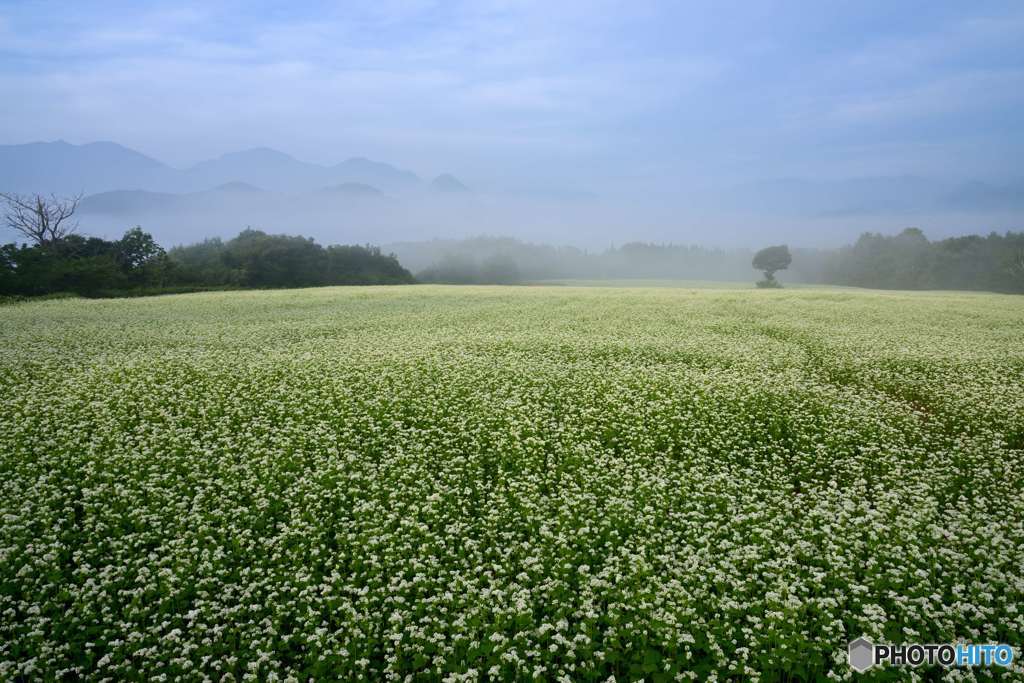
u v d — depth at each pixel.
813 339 26.62
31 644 7.13
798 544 9.12
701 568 8.54
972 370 20.83
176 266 68.44
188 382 18.75
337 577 8.38
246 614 7.84
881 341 26.02
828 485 11.94
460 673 6.77
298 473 12.02
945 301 42.88
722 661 6.83
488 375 19.77
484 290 54.47
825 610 7.55
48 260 55.81
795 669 6.82
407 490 11.18
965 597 7.87
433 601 7.89
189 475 11.61
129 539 9.25
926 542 9.33
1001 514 10.30
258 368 20.38
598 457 12.81
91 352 23.22
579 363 21.69
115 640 7.24
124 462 12.16
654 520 9.93
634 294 49.84
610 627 7.36
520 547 9.32
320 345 25.20
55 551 8.91
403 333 28.47
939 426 15.27
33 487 10.84
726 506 10.53
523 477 11.93
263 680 6.77
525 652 7.00
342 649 7.00
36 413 15.12
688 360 22.78
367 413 15.65
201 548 9.23
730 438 13.98
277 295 46.72
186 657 7.05
